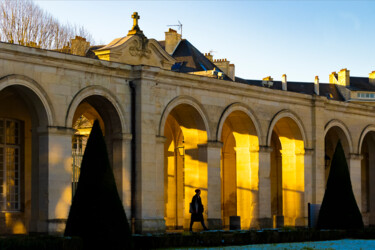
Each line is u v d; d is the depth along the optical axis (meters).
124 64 36.09
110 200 29.30
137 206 36.12
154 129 36.88
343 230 38.38
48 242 25.69
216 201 40.12
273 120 43.84
